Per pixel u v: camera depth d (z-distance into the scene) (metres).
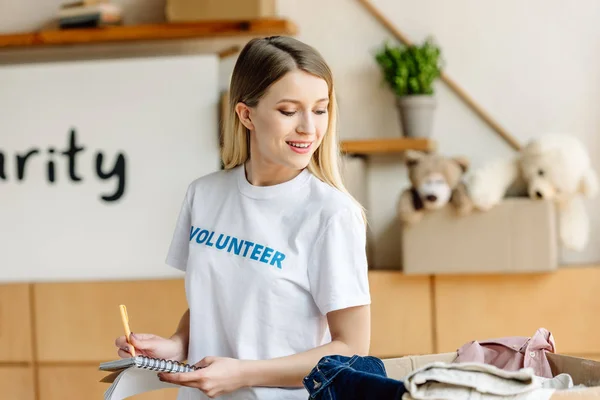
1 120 3.05
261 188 1.49
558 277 2.78
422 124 2.91
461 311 2.82
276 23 2.87
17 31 3.24
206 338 1.50
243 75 1.47
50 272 3.03
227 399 1.45
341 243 1.43
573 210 2.82
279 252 1.44
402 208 2.78
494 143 3.06
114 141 3.00
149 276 2.98
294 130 1.41
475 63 3.06
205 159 2.96
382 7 3.09
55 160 3.03
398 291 2.85
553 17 3.02
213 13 2.91
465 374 1.10
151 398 2.92
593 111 3.01
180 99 2.97
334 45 3.12
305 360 1.39
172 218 2.97
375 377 1.15
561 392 1.07
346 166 2.80
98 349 2.95
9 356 2.99
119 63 2.99
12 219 3.05
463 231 2.76
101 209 3.01
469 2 3.06
